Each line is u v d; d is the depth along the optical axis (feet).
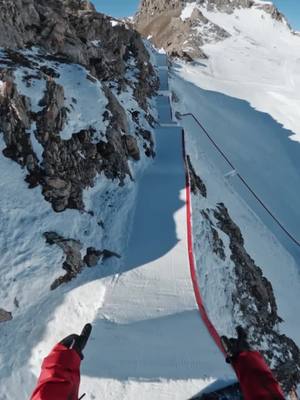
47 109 44.50
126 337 30.48
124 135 56.34
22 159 40.81
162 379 26.55
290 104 145.38
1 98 41.47
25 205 38.37
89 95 53.78
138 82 81.15
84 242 39.99
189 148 78.64
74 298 34.42
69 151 45.21
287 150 117.29
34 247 35.96
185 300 35.81
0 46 52.19
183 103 107.55
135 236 43.78
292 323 54.90
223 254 49.24
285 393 39.55
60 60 58.49
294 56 242.99
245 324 42.70
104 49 78.33
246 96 150.41
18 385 27.07
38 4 62.34
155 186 53.01
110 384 26.20
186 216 47.24
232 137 110.73
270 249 72.69
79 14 78.02
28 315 31.65
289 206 93.15
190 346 30.12
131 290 36.29
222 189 78.18
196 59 202.18
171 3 336.90
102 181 48.93
